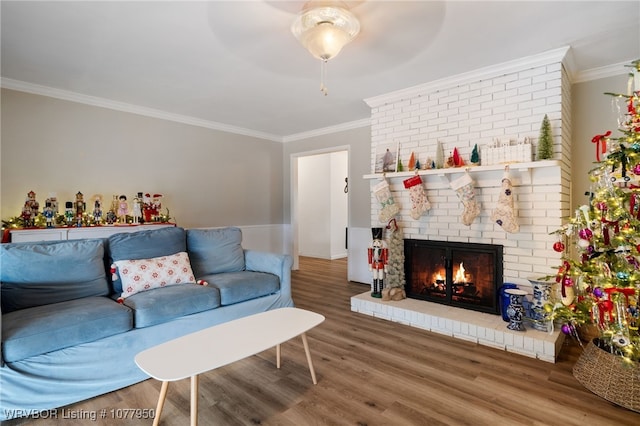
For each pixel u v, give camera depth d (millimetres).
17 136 3338
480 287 3100
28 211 3254
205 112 4438
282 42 2504
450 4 2031
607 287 1918
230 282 2855
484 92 3062
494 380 2117
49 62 2852
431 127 3402
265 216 5844
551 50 2641
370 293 3740
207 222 5004
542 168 2730
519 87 2873
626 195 2047
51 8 2053
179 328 2428
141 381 2168
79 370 1949
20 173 3359
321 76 3172
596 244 2150
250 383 2104
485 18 2189
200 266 3150
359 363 2357
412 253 3535
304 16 2008
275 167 6004
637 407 1771
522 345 2477
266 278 3127
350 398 1927
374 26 2279
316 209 7668
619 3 2029
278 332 1927
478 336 2697
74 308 2070
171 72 3066
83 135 3773
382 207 3594
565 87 2844
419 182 3301
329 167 7359
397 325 3121
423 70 3035
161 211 4438
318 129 5453
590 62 2883
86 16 2146
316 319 2139
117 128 4039
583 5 2049
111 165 3996
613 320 1920
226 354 1646
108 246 2699
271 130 5559
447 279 3270
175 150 4602
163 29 2314
